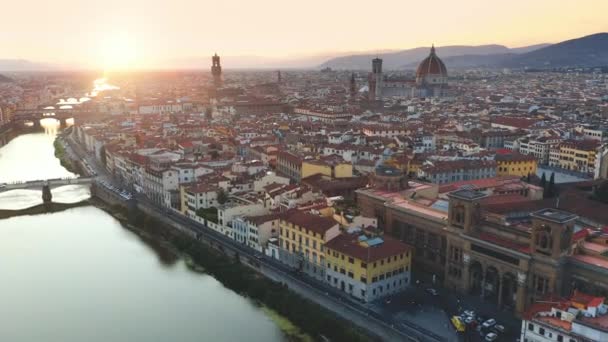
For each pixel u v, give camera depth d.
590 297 131.38
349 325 156.38
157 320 171.25
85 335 163.00
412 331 146.75
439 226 186.00
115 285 199.00
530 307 140.12
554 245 144.12
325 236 181.12
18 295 191.88
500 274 159.25
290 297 174.12
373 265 166.50
